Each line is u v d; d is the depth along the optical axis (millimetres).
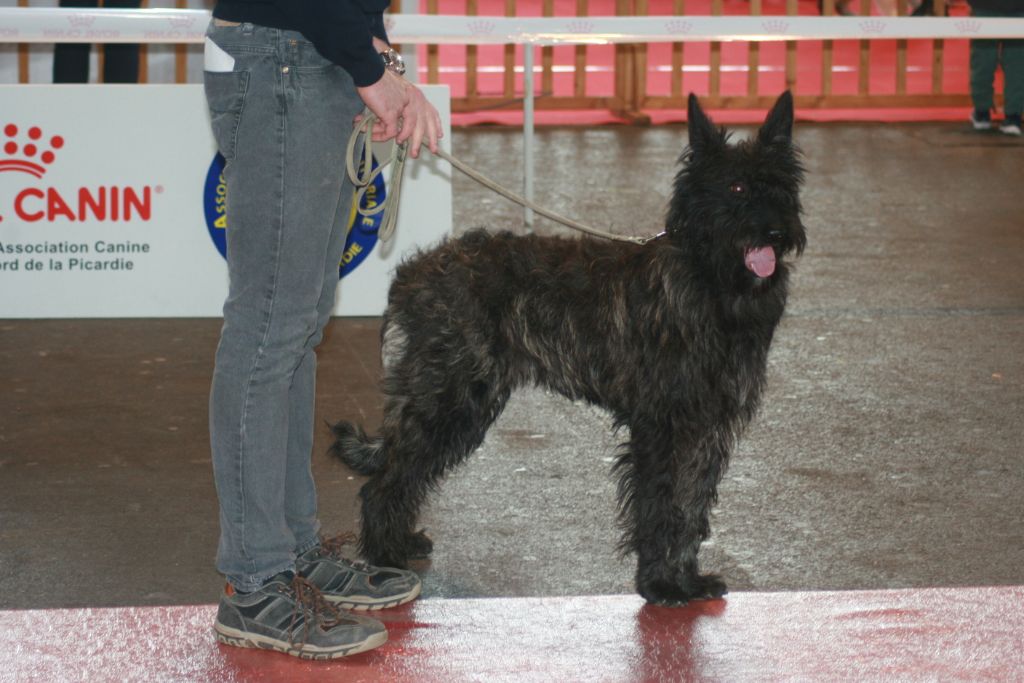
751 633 4301
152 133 8062
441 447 4684
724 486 5680
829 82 16328
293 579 4199
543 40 9016
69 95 7980
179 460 5988
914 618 4406
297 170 3838
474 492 5656
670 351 4371
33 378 7105
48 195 8086
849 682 3973
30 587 4672
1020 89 14609
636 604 4535
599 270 4570
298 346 4039
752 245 4234
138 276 8234
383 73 3840
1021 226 10820
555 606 4523
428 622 4395
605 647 4207
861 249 10078
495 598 4594
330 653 4105
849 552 5016
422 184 8133
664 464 4465
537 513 5430
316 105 3832
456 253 4676
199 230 8211
